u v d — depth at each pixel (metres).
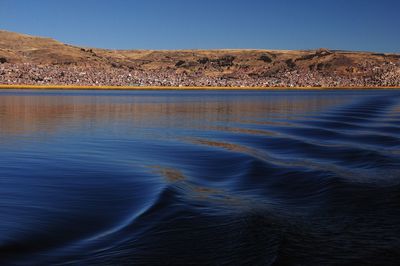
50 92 155.88
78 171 17.11
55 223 10.20
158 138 29.06
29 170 17.27
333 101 93.75
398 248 8.45
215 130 34.44
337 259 7.89
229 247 8.45
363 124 38.84
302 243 8.65
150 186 14.15
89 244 8.83
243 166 17.62
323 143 25.09
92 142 26.81
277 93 168.00
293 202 11.95
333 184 13.77
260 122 42.12
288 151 22.16
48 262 7.94
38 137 29.22
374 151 21.25
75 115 49.94
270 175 15.61
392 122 40.94
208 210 11.02
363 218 10.38
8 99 92.44
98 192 13.38
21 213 11.01
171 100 97.00
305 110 61.88
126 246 8.66
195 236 9.09
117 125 38.62
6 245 8.75
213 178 15.58
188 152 22.41
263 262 7.71
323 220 10.21
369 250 8.33
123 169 17.56
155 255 8.16
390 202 11.77
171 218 10.35
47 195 12.98
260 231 9.32
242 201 12.04
